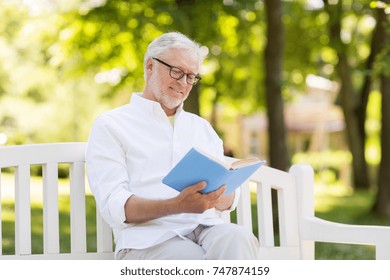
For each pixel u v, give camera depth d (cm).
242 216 433
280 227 446
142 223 371
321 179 2703
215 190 347
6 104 2284
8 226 1055
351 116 1938
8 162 378
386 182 1341
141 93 411
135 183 375
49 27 1338
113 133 379
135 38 1247
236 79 1906
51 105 2372
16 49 2109
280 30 1134
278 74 1139
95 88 2420
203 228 384
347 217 1394
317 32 1711
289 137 3011
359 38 1775
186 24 1158
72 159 389
